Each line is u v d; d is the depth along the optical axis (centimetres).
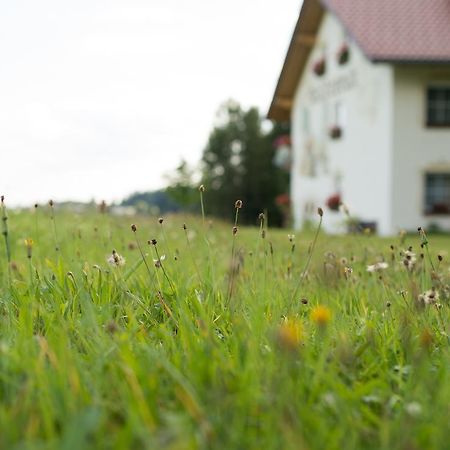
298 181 3128
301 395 170
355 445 144
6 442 133
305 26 2764
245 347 197
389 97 2212
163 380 183
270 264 467
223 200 6072
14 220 801
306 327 257
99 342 203
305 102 2972
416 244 708
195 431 142
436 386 178
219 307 293
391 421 160
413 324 257
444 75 2202
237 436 138
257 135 6216
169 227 984
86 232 653
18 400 150
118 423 154
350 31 2180
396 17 2245
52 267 339
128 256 449
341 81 2555
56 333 224
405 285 362
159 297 277
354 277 393
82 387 163
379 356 212
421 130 2217
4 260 459
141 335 227
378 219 2298
